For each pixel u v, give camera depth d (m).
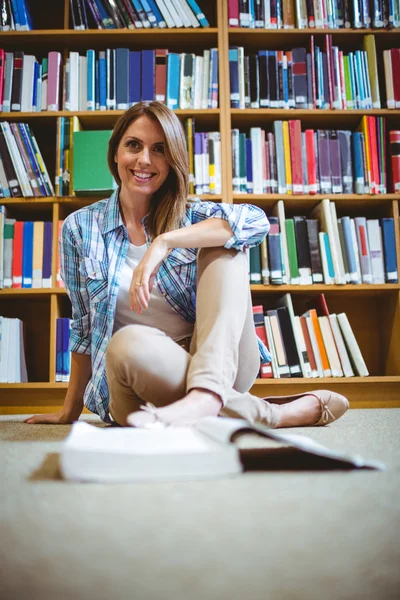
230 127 2.57
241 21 2.63
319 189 2.54
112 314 1.32
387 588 0.37
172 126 1.32
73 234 1.38
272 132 2.75
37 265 2.45
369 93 2.62
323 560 0.42
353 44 2.76
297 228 2.51
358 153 2.56
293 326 2.42
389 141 2.67
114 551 0.44
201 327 0.99
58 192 2.47
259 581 0.38
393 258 2.52
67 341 2.38
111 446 0.70
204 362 0.93
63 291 2.41
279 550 0.44
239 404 1.14
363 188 2.54
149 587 0.37
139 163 1.31
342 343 2.41
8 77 2.57
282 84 2.59
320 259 2.51
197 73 2.58
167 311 1.35
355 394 2.41
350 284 2.49
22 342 2.44
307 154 2.54
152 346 0.96
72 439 0.72
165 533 0.49
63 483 0.68
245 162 2.53
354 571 0.40
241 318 1.01
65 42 2.69
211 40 2.71
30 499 0.60
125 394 1.04
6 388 2.34
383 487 0.64
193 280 1.35
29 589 0.37
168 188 1.38
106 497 0.61
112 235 1.37
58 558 0.43
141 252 1.38
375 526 0.50
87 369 1.52
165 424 0.83
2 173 2.50
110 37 2.66
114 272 1.34
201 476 0.69
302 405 1.34
